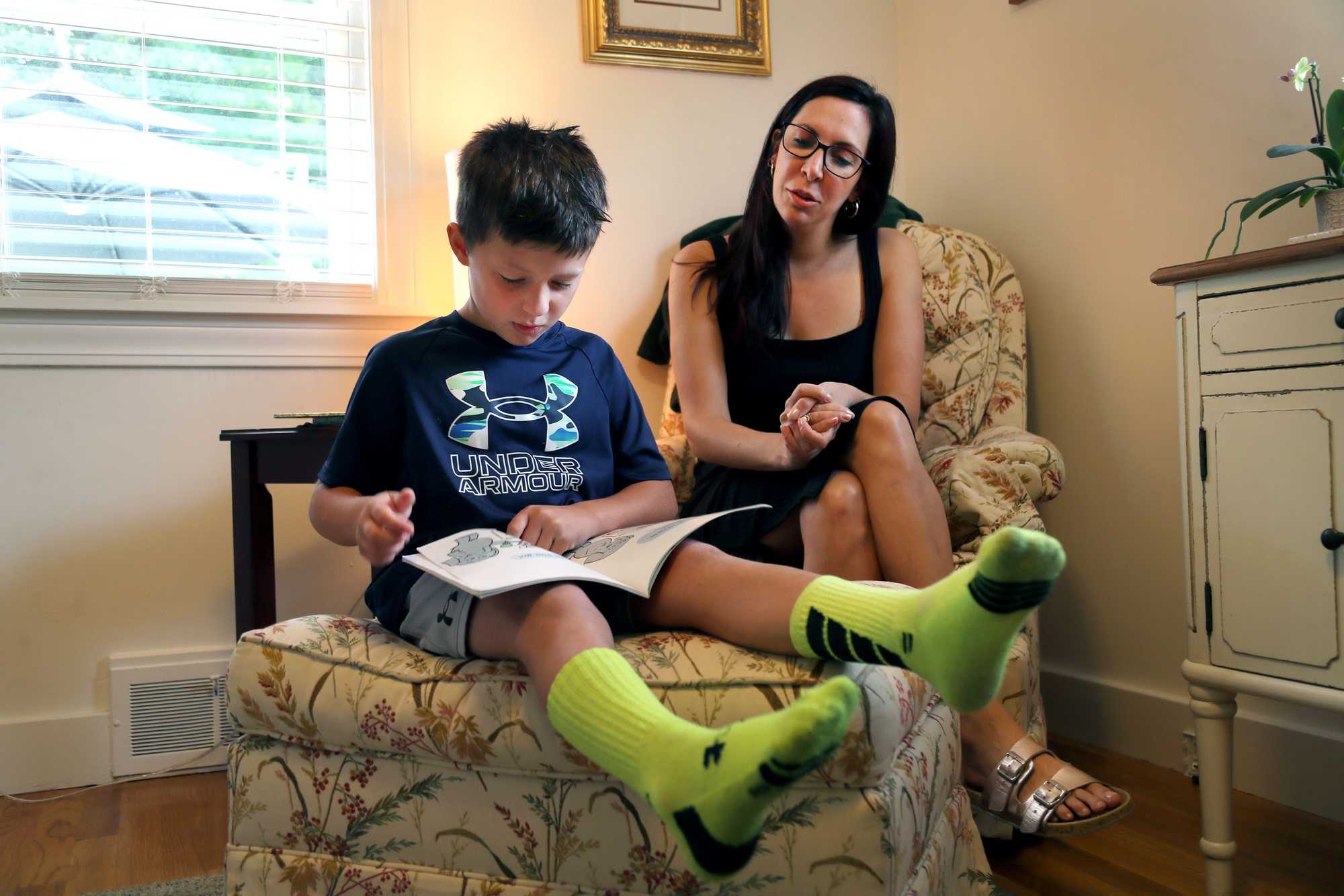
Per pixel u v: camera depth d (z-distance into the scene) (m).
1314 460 1.11
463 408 1.18
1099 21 1.88
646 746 0.78
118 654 1.88
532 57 2.16
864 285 1.59
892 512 1.22
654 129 2.25
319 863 1.03
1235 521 1.20
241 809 1.06
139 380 1.90
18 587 1.83
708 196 2.30
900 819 0.94
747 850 0.72
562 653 0.90
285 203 2.04
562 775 0.97
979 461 1.46
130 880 1.40
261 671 1.05
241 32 2.02
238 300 1.97
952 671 0.78
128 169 1.95
